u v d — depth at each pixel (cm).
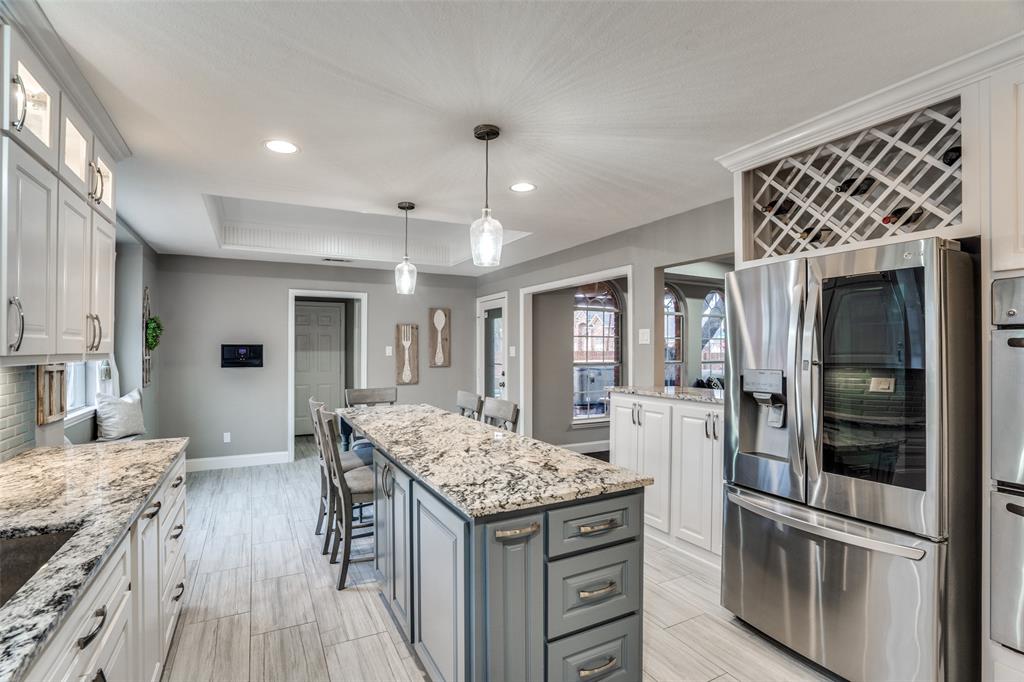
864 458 192
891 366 183
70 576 106
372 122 223
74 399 380
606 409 645
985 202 175
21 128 146
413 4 145
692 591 271
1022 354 162
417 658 211
